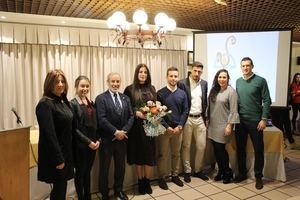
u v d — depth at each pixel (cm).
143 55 531
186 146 336
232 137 343
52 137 193
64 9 361
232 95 315
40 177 202
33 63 439
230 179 333
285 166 389
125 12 374
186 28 502
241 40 439
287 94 419
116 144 277
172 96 314
